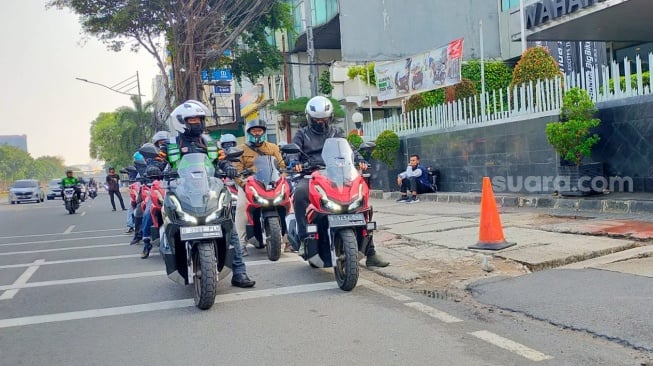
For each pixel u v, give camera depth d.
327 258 6.34
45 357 4.44
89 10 22.36
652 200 8.66
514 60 23.55
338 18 23.33
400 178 14.91
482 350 4.06
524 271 6.24
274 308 5.52
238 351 4.33
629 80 9.88
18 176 99.38
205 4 21.33
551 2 12.73
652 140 9.40
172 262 5.70
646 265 5.77
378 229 9.97
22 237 13.77
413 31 22.69
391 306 5.38
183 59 21.42
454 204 12.93
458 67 15.92
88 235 13.34
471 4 23.50
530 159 11.51
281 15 25.75
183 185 5.66
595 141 9.88
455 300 5.48
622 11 11.74
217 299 5.99
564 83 10.79
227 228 5.66
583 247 6.74
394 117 17.08
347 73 23.75
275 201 8.11
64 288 7.04
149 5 21.48
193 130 6.27
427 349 4.14
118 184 21.81
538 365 3.73
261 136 8.88
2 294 6.81
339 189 6.07
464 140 13.74
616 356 3.80
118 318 5.48
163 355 4.34
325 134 7.13
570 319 4.50
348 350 4.21
